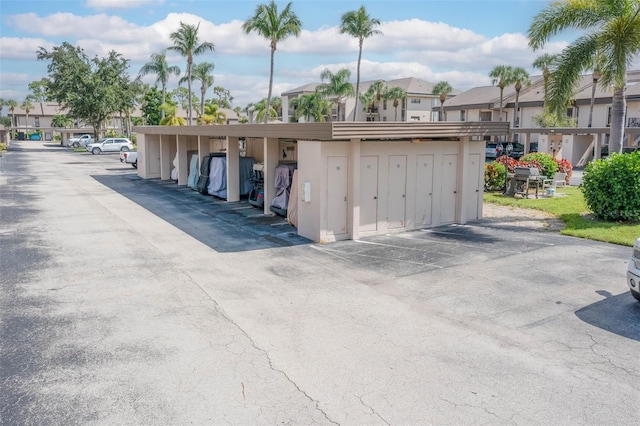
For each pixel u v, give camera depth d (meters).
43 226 14.31
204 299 8.24
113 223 14.91
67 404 5.09
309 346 6.46
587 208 15.72
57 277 9.43
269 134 14.02
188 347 6.42
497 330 7.00
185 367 5.89
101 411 4.97
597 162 14.90
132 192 22.27
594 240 12.46
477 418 4.88
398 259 10.80
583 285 8.90
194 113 75.25
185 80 55.50
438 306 7.94
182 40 49.09
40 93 114.19
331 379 5.62
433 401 5.18
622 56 14.87
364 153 12.84
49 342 6.56
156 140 28.36
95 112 57.78
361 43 49.06
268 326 7.11
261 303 8.06
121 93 59.59
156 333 6.86
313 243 12.40
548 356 6.21
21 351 6.29
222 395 5.28
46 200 19.44
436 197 14.44
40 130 106.25
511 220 15.45
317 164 12.32
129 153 35.53
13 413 4.93
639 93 37.75
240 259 10.84
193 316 7.49
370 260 10.73
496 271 9.82
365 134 11.77
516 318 7.43
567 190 21.89
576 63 15.77
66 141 79.38
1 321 7.27
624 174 13.95
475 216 15.45
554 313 7.62
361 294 8.52
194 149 25.91
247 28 39.91
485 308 7.84
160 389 5.39
